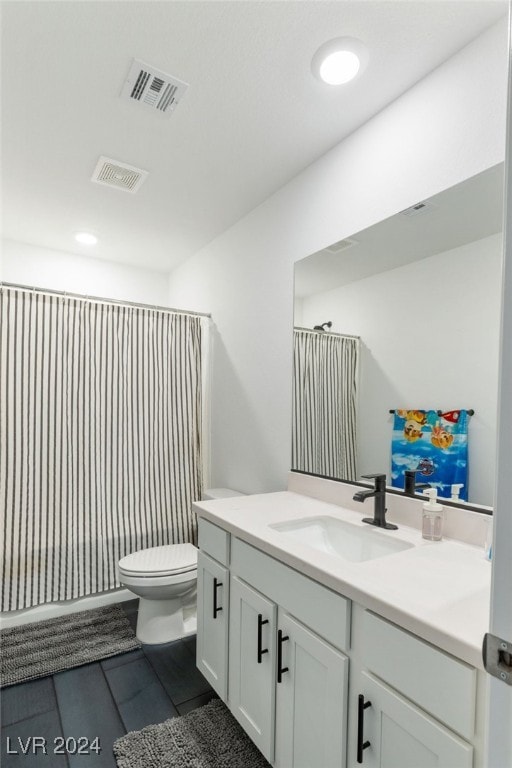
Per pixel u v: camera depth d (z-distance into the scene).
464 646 0.74
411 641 0.85
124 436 2.63
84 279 3.28
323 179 1.94
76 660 1.99
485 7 1.20
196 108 1.65
